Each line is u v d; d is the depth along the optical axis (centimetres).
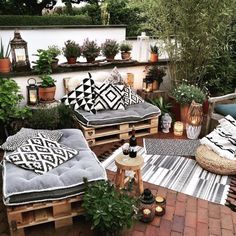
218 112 377
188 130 379
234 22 421
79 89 373
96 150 340
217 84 466
